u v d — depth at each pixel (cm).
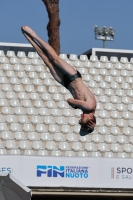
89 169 6775
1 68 9394
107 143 8231
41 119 8488
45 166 6669
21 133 8062
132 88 9612
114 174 6812
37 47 3269
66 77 3250
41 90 9106
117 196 6888
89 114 3250
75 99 3228
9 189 5456
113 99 9256
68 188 6712
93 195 6794
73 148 7975
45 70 9544
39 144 7938
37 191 6638
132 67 10106
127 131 8600
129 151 8175
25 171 6600
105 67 9925
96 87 9456
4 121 8269
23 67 9506
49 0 9781
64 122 8506
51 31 9781
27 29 3244
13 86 9075
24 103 8738
